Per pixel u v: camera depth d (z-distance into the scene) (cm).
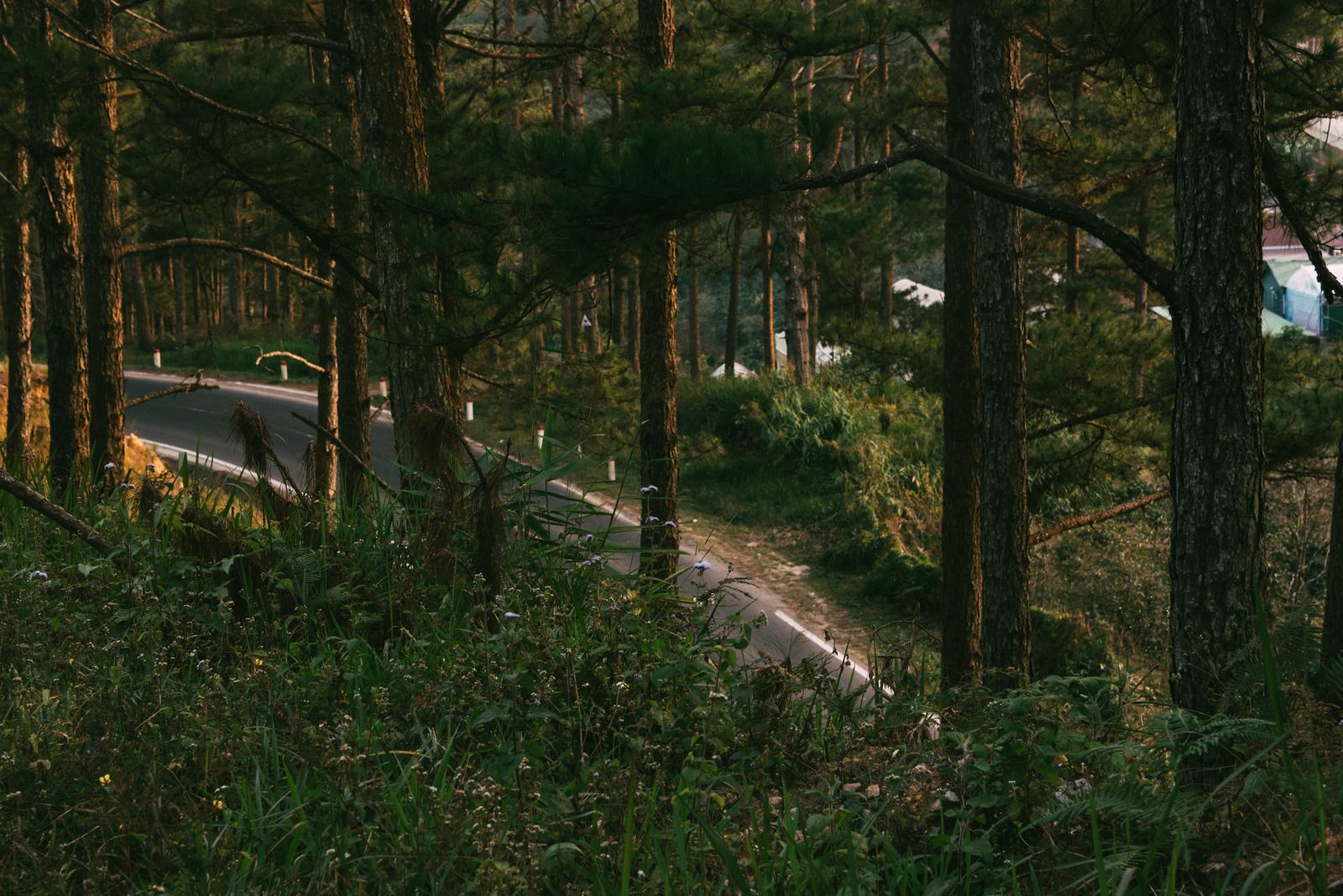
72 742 349
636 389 1444
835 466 2452
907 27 1171
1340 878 276
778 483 2434
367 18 816
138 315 4572
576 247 620
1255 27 458
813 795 362
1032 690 358
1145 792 310
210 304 5359
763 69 1441
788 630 1565
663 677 387
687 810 323
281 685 404
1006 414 1074
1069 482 1427
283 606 486
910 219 3306
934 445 2545
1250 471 458
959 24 1141
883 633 1586
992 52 1034
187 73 1005
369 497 579
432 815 304
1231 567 455
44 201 1122
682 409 2775
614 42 1455
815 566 2030
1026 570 1085
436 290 746
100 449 1166
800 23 1188
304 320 1659
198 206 1181
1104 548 2045
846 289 1650
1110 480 1669
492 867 279
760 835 311
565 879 308
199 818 316
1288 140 980
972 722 355
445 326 732
